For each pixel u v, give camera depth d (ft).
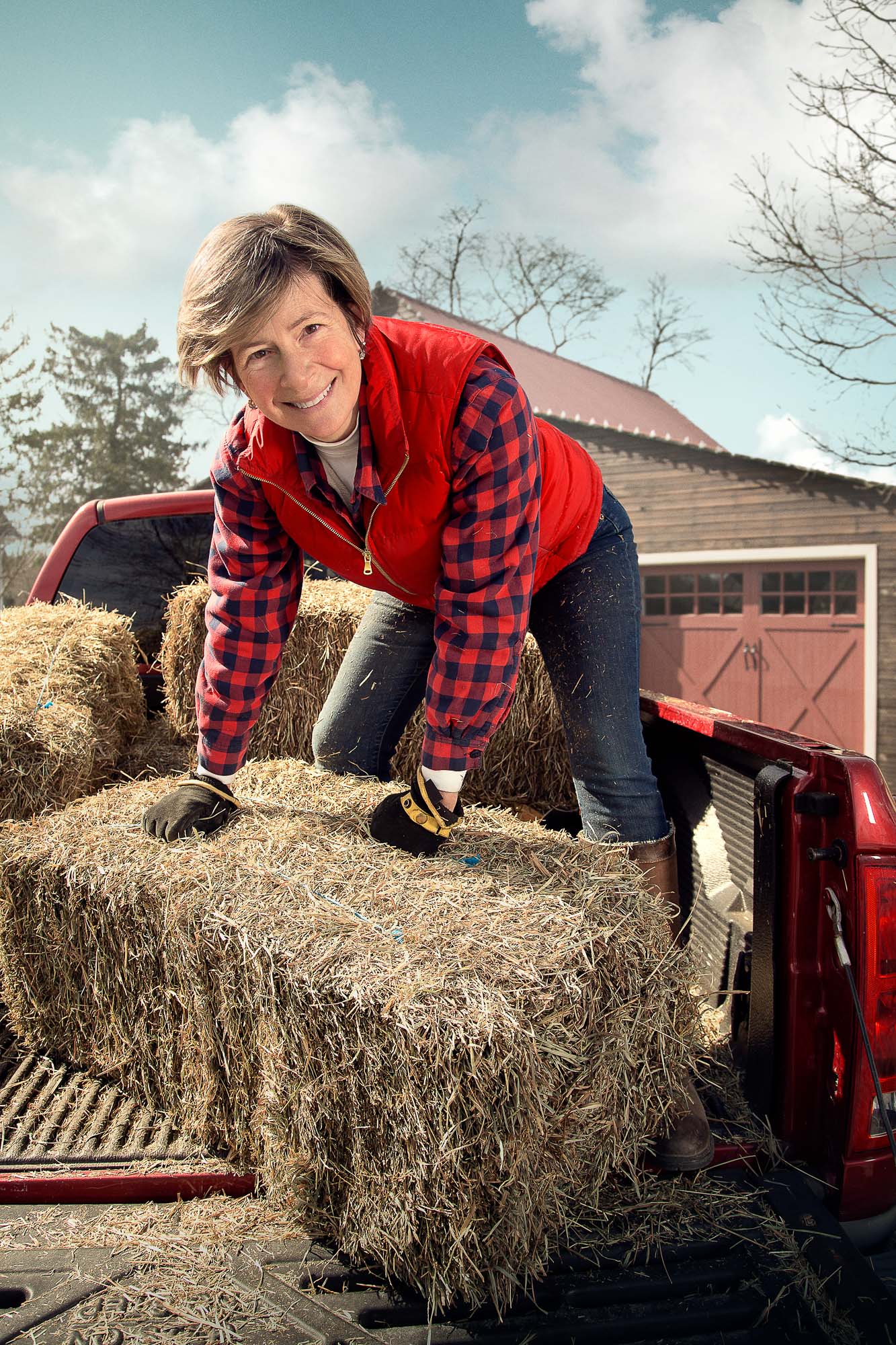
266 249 4.15
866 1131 4.67
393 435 4.85
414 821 5.52
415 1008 4.01
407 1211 4.10
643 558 48.91
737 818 6.98
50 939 6.21
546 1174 4.29
